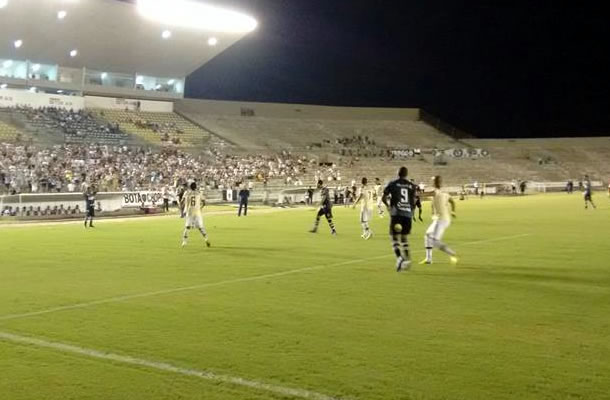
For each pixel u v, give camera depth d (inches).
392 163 2603.3
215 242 719.1
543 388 211.6
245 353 254.4
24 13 1695.4
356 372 229.3
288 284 425.7
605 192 2554.1
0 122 1830.7
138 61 2169.0
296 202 1761.8
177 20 1932.8
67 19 1795.0
